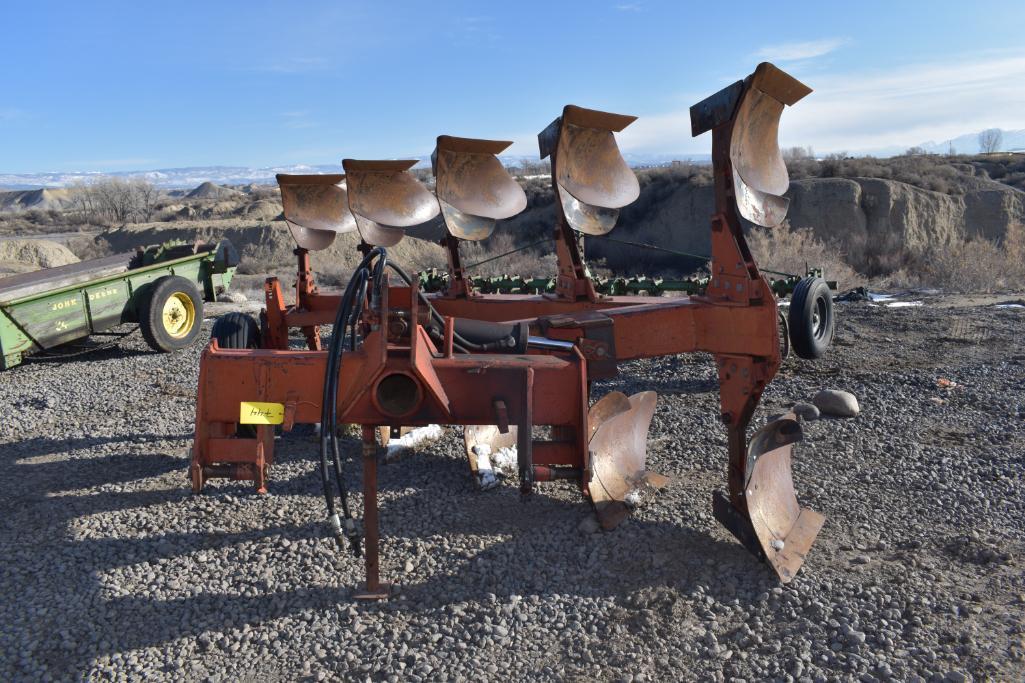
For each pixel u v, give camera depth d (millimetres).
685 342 4547
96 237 49156
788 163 45562
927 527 4477
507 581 4047
